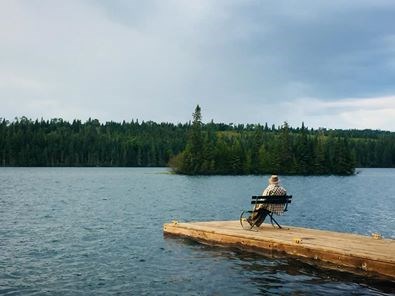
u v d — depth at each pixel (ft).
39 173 461.37
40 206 122.01
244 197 168.76
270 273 44.55
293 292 38.47
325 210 121.80
